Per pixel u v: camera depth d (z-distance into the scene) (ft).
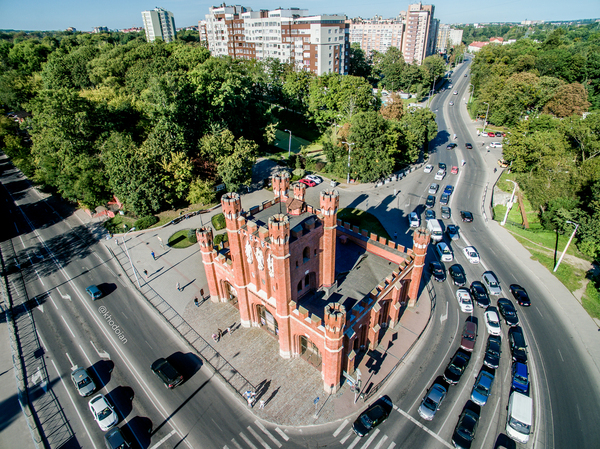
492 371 133.18
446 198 257.96
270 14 541.34
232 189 258.57
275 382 130.31
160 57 341.21
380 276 145.38
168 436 114.93
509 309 157.99
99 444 113.29
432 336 149.18
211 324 156.66
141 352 145.38
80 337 153.69
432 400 120.57
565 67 468.34
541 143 262.06
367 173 274.57
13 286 186.39
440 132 415.03
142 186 227.61
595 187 206.69
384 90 611.88
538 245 208.64
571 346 144.66
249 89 341.82
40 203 274.98
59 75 366.63
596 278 176.14
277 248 108.78
